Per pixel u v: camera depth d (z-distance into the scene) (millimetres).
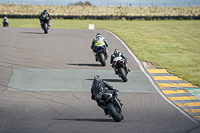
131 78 59312
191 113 39969
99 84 32781
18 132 29062
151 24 173625
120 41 97812
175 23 181500
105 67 67625
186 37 116375
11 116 35219
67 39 96750
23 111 37875
